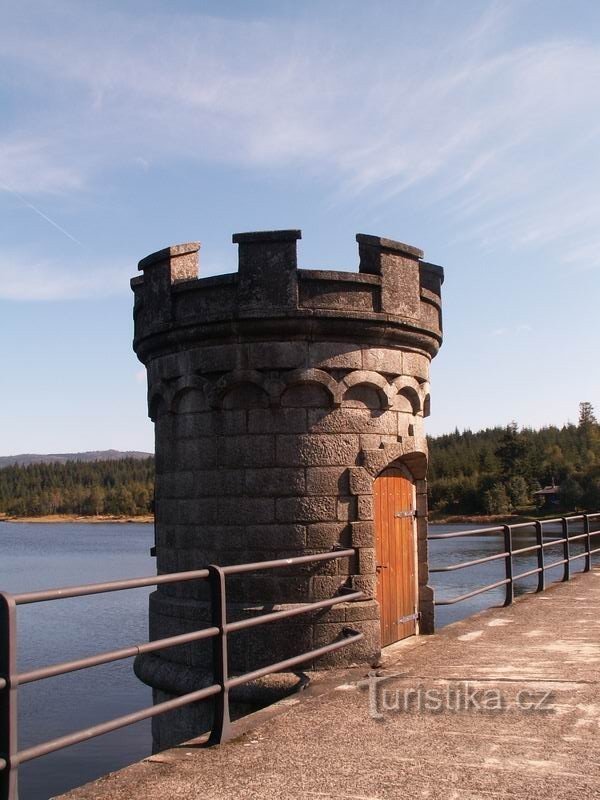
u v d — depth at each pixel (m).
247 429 8.95
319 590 8.72
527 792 4.60
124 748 15.03
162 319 9.30
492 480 95.62
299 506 8.80
